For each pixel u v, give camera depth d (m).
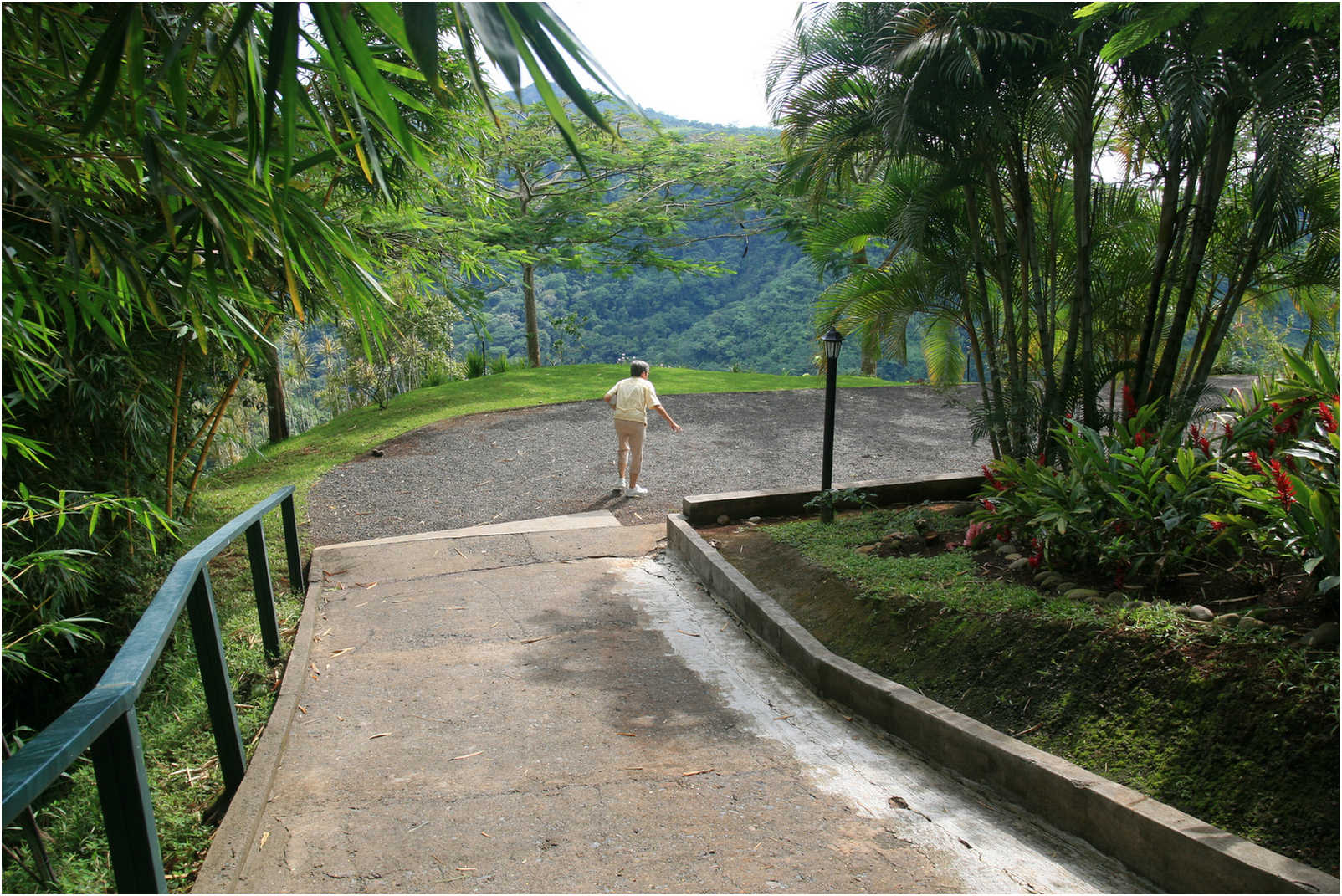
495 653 4.69
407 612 5.48
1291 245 5.13
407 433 12.65
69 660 5.82
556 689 4.14
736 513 6.85
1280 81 4.29
